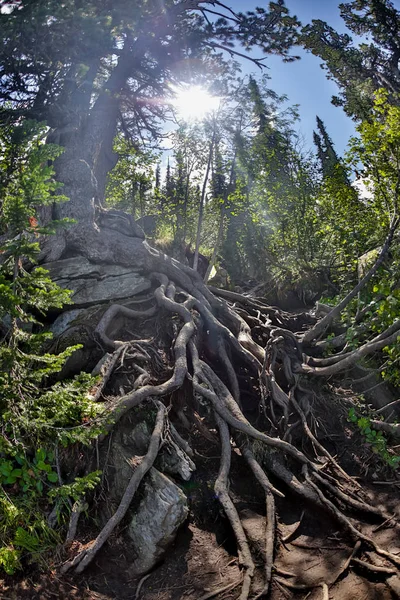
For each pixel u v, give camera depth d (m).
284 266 17.72
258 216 19.42
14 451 5.54
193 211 18.77
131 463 6.47
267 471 7.40
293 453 7.43
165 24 12.64
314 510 6.78
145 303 9.73
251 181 18.91
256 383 9.20
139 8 11.20
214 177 18.69
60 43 10.08
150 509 6.04
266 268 19.31
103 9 10.88
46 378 7.91
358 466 7.90
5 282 5.36
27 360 5.64
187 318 9.18
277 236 18.81
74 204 10.44
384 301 8.84
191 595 5.38
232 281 16.64
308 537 6.33
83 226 10.17
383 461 7.89
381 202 11.22
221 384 8.17
